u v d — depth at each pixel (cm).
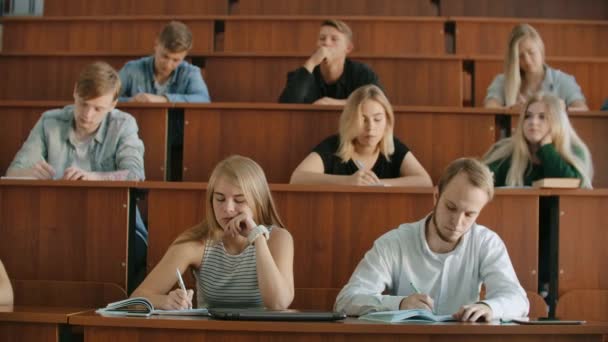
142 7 504
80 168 297
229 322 167
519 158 305
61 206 257
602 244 261
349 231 258
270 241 219
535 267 259
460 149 333
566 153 301
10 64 415
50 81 414
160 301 200
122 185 257
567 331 167
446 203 213
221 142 327
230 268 219
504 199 260
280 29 457
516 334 167
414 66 406
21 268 256
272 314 172
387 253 222
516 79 376
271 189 259
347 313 207
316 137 327
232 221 213
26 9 538
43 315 175
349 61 381
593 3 522
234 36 458
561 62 415
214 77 412
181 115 341
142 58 398
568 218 261
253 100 410
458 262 221
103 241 255
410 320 179
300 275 257
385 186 258
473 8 521
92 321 171
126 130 300
